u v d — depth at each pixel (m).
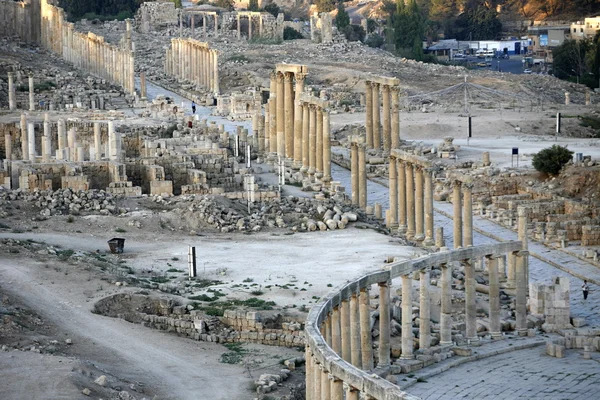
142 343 117.62
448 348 123.56
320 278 140.50
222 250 156.75
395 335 123.69
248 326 121.94
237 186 198.12
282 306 128.38
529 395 111.31
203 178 191.50
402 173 175.00
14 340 113.06
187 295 133.25
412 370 117.88
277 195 184.62
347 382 88.75
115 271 140.75
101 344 116.31
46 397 98.31
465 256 125.75
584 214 184.75
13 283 130.88
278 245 160.25
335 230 170.62
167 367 111.62
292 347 119.31
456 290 140.38
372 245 159.88
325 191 193.75
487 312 135.75
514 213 189.12
